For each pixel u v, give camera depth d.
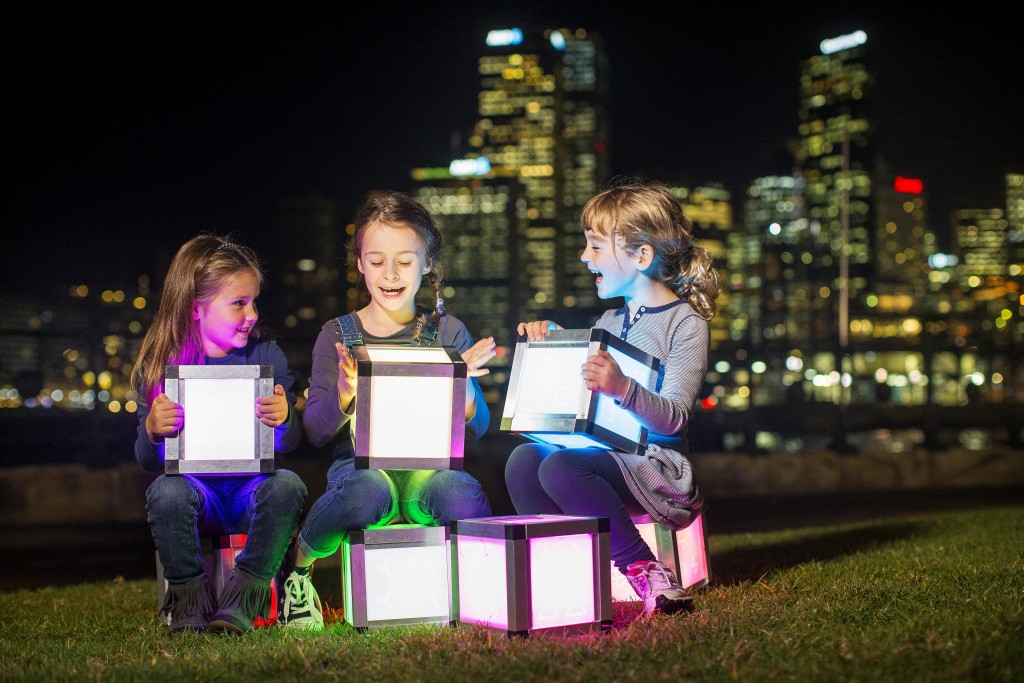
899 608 3.44
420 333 4.01
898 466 15.85
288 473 3.66
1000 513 8.36
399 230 3.88
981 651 2.69
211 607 3.71
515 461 3.83
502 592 3.19
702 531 4.13
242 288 3.87
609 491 3.55
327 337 3.98
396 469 3.51
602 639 3.01
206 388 3.63
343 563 3.69
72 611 4.79
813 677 2.55
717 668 2.66
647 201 3.90
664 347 3.86
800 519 11.62
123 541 11.05
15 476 12.89
